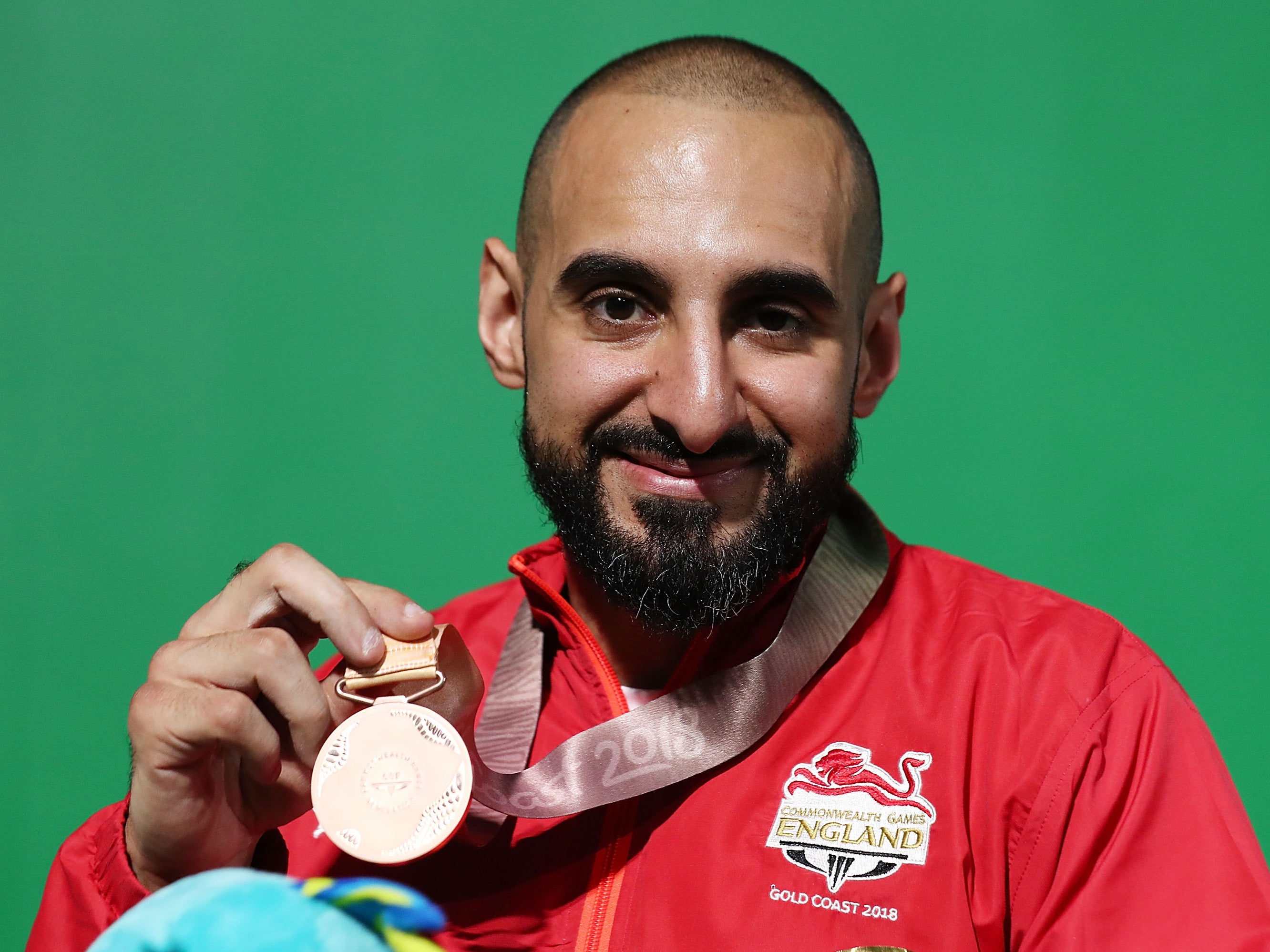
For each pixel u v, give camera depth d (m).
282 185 1.96
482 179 1.93
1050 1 1.87
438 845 0.82
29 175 1.96
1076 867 0.90
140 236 1.95
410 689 0.91
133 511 1.93
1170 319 1.81
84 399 1.95
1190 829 0.90
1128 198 1.83
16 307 1.96
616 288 0.98
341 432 1.93
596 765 0.98
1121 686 0.97
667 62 1.05
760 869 0.93
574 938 0.94
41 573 1.93
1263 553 1.77
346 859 1.03
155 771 0.87
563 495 1.02
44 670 1.92
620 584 0.99
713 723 0.99
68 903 0.91
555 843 0.99
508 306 1.22
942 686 1.00
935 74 1.88
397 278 1.94
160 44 1.96
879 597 1.10
